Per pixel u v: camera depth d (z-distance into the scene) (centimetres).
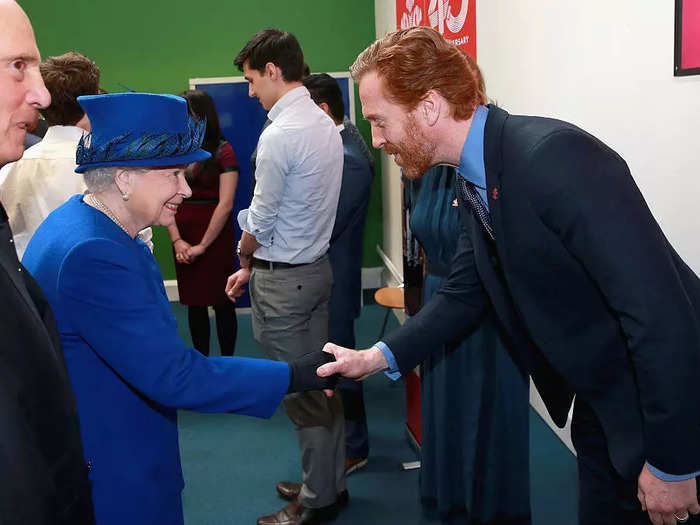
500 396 222
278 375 144
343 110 276
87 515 111
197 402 131
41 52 556
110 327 123
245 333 498
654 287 110
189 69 564
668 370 110
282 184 226
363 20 566
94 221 126
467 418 225
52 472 102
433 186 211
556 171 114
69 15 553
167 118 125
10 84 99
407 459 301
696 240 197
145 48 561
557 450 300
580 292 125
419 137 132
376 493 274
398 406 359
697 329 113
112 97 121
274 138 223
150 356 125
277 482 288
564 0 262
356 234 270
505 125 125
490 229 141
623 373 130
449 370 228
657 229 116
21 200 201
